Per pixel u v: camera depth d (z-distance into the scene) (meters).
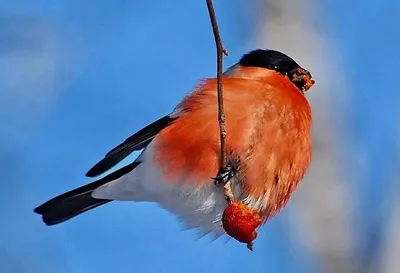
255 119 2.49
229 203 2.45
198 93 2.50
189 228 2.52
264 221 2.51
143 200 2.52
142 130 2.52
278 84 2.52
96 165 2.53
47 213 2.54
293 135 2.50
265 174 2.49
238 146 2.49
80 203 2.54
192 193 2.50
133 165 2.52
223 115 2.43
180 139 2.49
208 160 2.49
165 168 2.50
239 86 2.50
